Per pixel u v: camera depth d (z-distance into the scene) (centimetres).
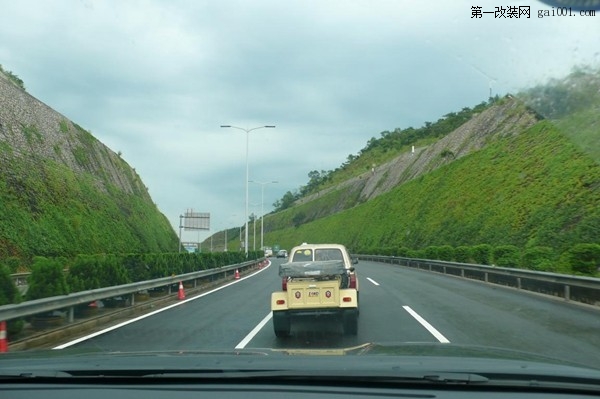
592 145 2512
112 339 1154
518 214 3662
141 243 5878
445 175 5894
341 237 9300
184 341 1116
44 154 4616
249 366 393
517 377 371
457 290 2203
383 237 7006
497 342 1053
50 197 4300
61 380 391
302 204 14288
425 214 5781
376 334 1162
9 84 4578
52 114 5253
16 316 1048
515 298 1875
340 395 357
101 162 6084
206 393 362
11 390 376
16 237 3547
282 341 1105
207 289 2527
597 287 1559
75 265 1577
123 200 6150
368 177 10812
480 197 4584
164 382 385
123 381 390
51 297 1195
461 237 4400
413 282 2666
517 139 4747
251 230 16325
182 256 2614
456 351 470
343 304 1154
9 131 4172
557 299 1834
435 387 369
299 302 1155
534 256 2348
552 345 1023
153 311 1661
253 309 1667
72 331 1249
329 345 1051
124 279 1706
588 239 2605
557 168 3631
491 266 2583
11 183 3838
